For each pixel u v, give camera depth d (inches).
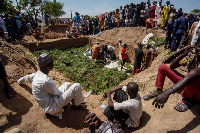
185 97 125.5
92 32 700.0
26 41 527.2
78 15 671.1
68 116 147.6
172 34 312.3
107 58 498.6
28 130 126.9
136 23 550.3
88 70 371.6
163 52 342.6
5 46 248.5
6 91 155.0
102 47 461.4
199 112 120.2
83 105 156.3
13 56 230.5
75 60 453.7
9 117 136.0
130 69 408.2
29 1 828.0
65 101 126.2
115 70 384.2
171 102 145.4
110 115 122.6
